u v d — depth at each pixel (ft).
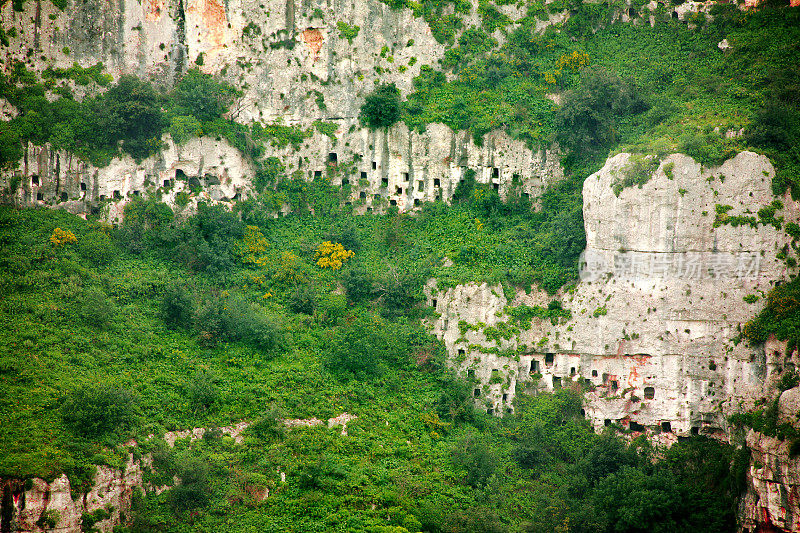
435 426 378.94
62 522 293.43
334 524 323.37
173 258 417.90
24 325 353.92
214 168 444.55
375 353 396.16
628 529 339.36
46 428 310.65
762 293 370.53
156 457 324.39
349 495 334.65
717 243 377.71
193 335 385.50
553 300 414.41
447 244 442.50
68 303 371.76
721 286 376.89
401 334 410.93
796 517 325.21
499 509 347.77
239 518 322.14
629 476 350.23
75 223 412.57
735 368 370.94
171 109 443.73
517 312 411.54
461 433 383.04
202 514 319.88
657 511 337.52
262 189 459.73
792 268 369.30
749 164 376.48
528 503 353.72
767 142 388.78
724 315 375.66
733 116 409.08
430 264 432.66
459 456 363.76
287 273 424.87
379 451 356.79
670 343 383.45
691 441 375.86
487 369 405.59
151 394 348.38
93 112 431.02
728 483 352.69
